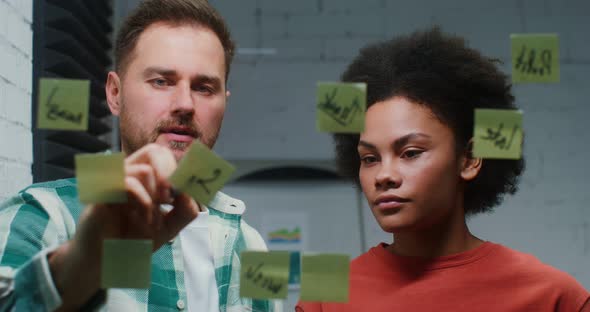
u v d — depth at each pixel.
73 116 0.57
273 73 2.42
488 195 0.92
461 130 0.83
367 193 0.80
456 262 0.83
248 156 2.38
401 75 0.82
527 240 2.37
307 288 0.61
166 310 0.86
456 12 2.46
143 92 0.81
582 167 2.41
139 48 0.83
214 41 0.86
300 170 2.40
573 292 0.80
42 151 1.39
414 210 0.78
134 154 0.58
